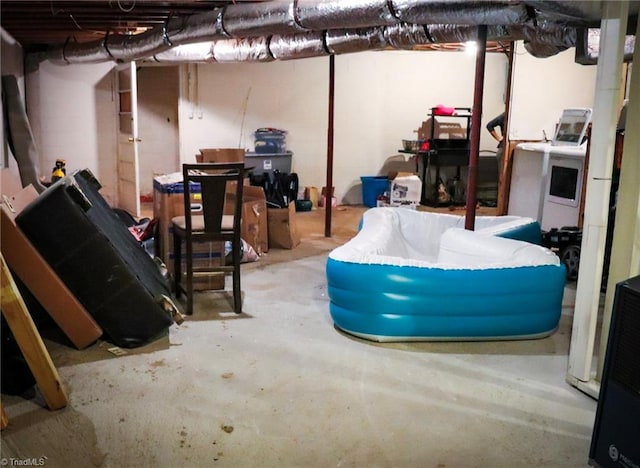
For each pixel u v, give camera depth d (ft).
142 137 28.22
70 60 21.34
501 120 23.29
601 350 9.22
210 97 25.46
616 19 8.17
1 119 17.75
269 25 13.29
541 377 9.66
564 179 17.58
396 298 10.58
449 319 10.69
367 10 11.64
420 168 26.86
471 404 8.74
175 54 19.48
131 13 16.17
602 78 8.43
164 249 14.19
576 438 7.89
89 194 12.07
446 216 15.65
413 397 8.90
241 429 7.96
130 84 21.90
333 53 16.26
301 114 26.53
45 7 15.44
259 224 17.48
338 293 11.06
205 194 11.71
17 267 9.74
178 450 7.46
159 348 10.55
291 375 9.56
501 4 10.39
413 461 7.31
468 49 24.12
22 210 10.22
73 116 23.73
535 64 20.43
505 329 10.87
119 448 7.48
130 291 10.35
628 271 8.75
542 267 10.78
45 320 11.16
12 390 8.71
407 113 27.66
